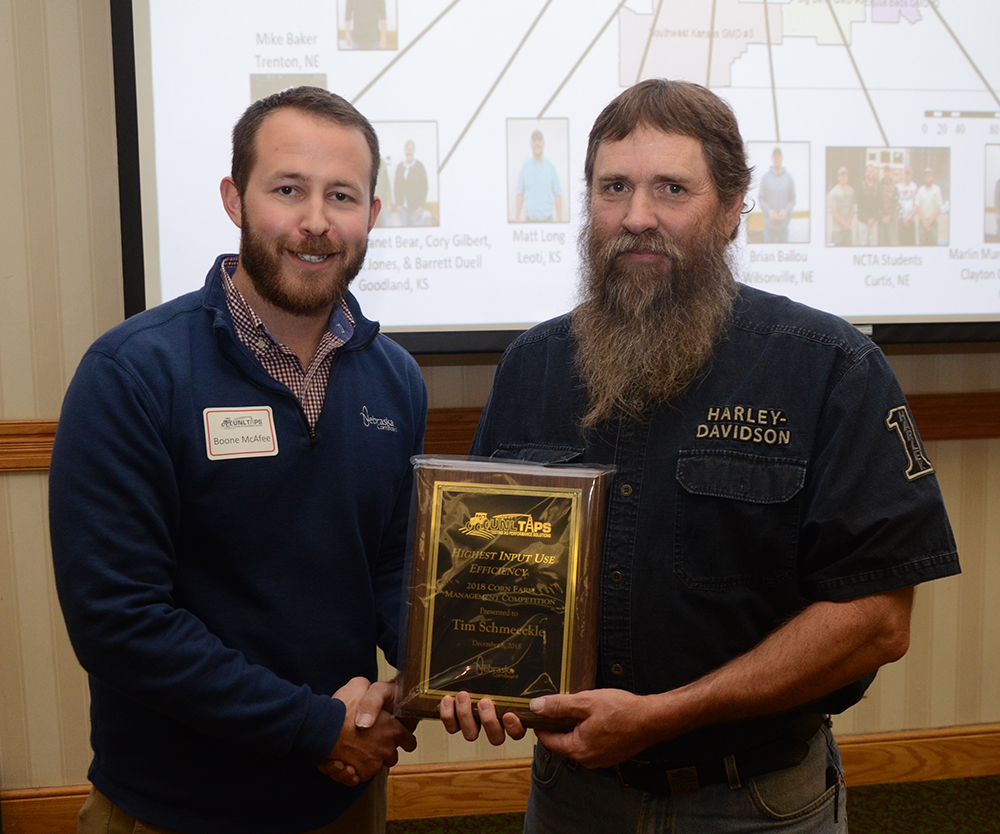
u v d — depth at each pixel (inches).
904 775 97.4
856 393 39.9
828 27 88.5
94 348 42.5
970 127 91.4
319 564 44.5
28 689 87.7
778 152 89.0
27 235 84.0
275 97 44.5
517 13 85.7
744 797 41.4
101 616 39.3
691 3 86.9
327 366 46.6
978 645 98.5
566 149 87.0
